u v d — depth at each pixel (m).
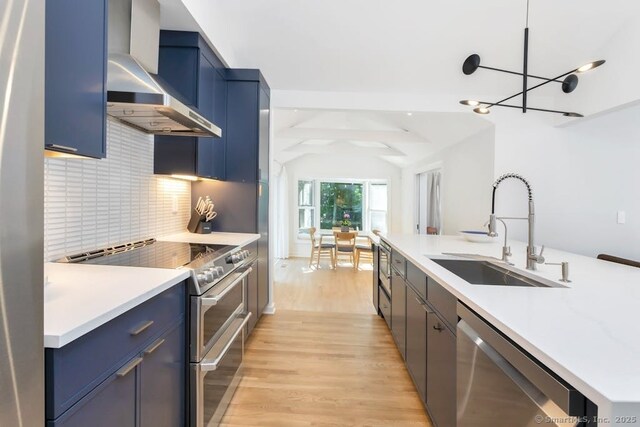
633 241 3.38
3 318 0.60
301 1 2.52
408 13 2.60
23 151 0.63
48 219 1.50
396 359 2.49
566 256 2.12
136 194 2.17
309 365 2.38
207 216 2.81
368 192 8.02
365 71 3.17
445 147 4.86
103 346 0.92
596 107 2.81
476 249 2.39
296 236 7.86
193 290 1.46
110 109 1.63
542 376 0.76
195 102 2.24
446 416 1.44
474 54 2.91
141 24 1.83
